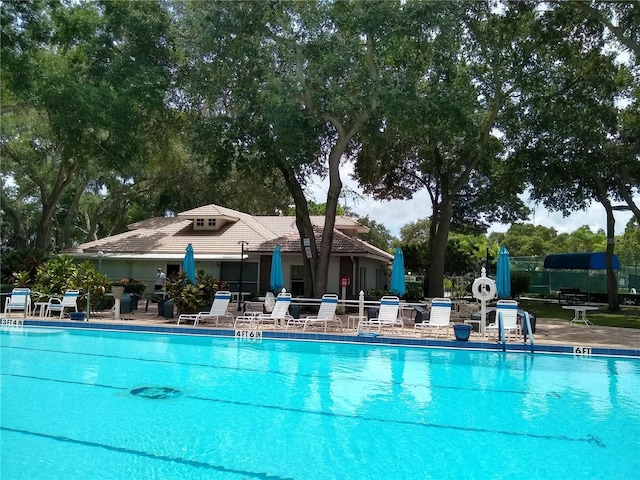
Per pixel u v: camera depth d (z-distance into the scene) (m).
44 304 21.36
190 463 6.44
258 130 23.44
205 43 21.62
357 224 36.69
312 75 21.39
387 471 6.27
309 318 18.94
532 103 26.86
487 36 25.64
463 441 7.43
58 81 23.25
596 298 39.22
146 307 25.89
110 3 24.06
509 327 16.02
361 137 26.48
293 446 7.14
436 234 33.97
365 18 20.28
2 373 12.02
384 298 18.38
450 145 29.64
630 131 27.22
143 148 27.03
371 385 11.06
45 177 37.69
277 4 22.02
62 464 6.34
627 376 12.20
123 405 9.26
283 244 31.95
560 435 7.74
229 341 17.08
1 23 22.77
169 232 35.53
